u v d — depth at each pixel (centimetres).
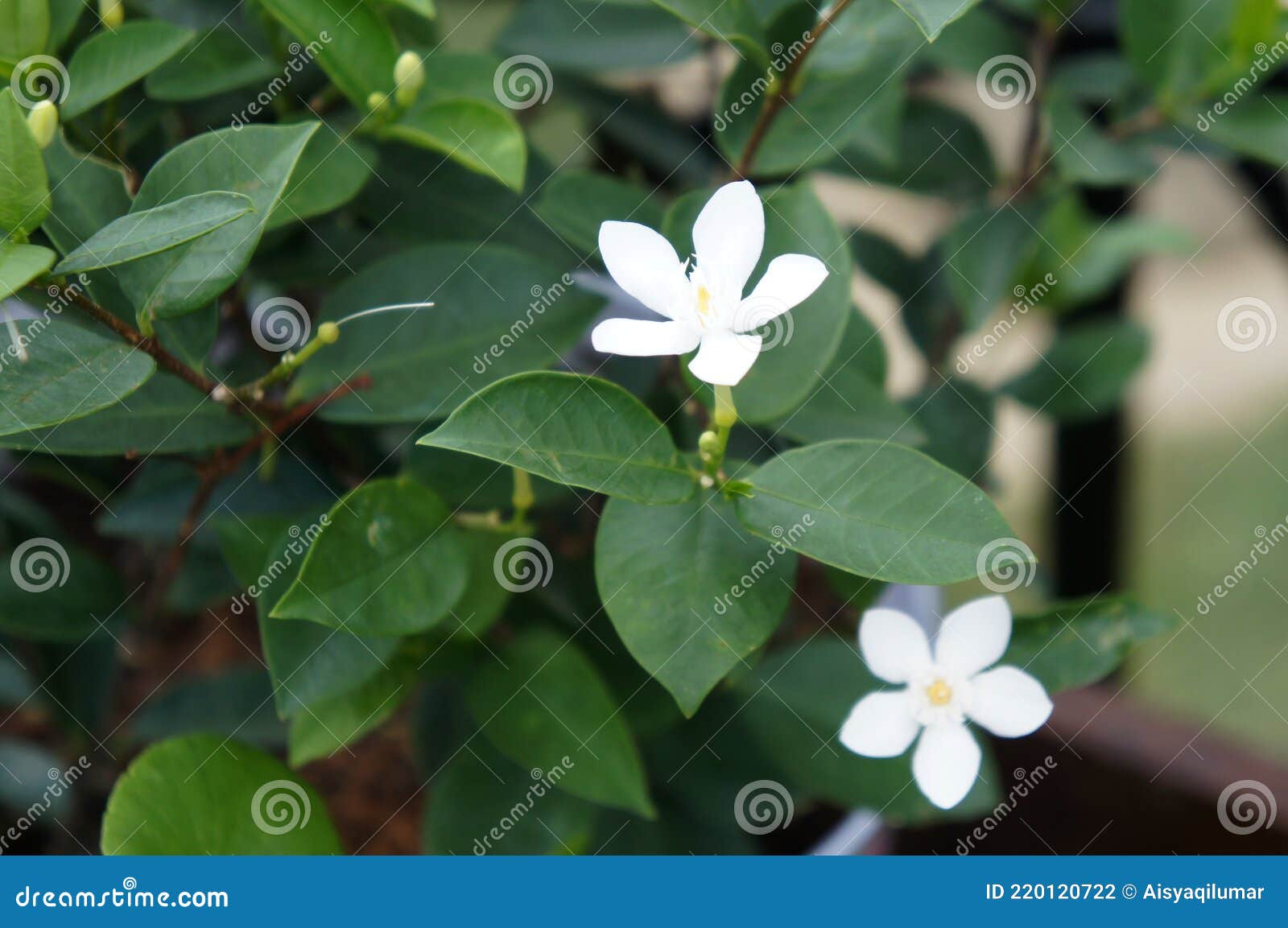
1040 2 56
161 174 45
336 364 49
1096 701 57
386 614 46
